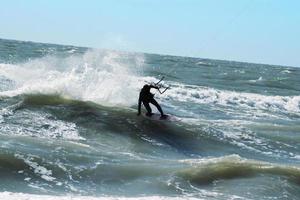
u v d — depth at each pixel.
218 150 36.97
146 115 42.41
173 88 70.06
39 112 38.69
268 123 51.78
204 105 60.81
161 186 24.62
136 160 29.31
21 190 22.23
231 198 23.17
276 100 72.62
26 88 45.16
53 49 161.38
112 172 26.23
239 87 94.31
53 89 45.34
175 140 37.59
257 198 23.48
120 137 35.91
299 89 105.38
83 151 29.72
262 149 38.81
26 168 25.09
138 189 24.09
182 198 21.91
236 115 55.97
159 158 31.45
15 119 36.09
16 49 135.38
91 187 23.89
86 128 36.72
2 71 61.72
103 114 40.50
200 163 28.92
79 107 41.25
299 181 26.88
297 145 41.19
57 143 30.78
